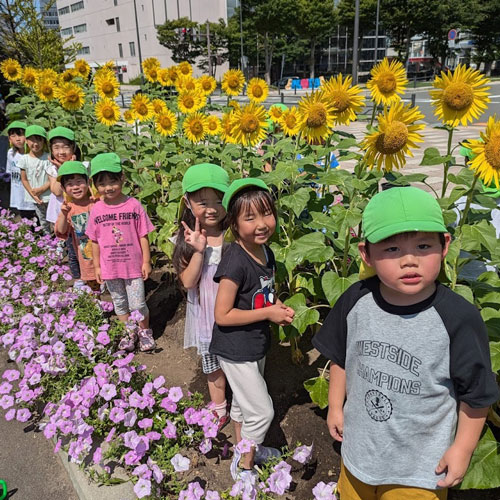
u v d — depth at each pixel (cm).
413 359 145
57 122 664
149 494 205
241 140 360
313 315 261
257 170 375
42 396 292
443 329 142
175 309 396
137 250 342
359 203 286
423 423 149
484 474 195
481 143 202
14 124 560
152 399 247
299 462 234
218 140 529
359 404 158
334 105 305
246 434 217
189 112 532
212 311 246
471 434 145
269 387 295
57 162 455
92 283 414
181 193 402
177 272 249
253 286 210
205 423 234
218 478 231
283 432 259
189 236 233
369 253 150
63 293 368
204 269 246
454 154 1084
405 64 4866
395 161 242
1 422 288
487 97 249
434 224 135
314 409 275
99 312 348
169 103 599
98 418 250
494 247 244
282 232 312
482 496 214
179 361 333
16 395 276
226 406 277
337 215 269
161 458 225
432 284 149
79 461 227
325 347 171
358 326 157
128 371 265
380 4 4550
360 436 159
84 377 286
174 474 222
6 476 248
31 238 514
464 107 250
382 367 150
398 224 135
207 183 232
